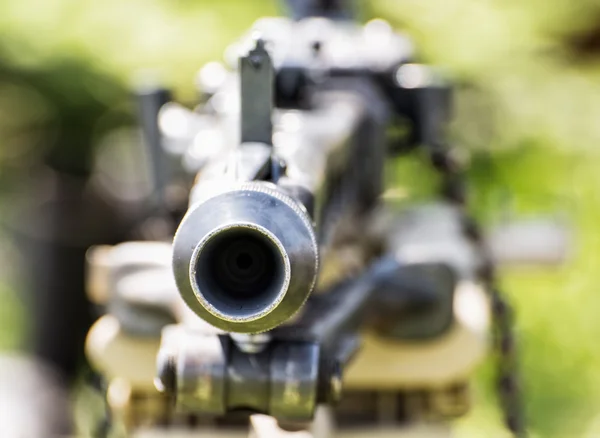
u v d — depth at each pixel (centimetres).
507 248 385
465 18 720
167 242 296
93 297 279
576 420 593
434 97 334
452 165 338
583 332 620
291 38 304
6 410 566
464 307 275
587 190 679
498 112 721
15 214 681
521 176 700
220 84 298
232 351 188
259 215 156
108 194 689
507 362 312
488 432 562
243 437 282
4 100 686
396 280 246
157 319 254
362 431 276
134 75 674
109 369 273
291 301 156
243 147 180
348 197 273
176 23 685
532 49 736
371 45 340
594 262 639
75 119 689
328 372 190
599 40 786
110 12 685
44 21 679
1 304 699
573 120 725
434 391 274
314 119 248
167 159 282
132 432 283
